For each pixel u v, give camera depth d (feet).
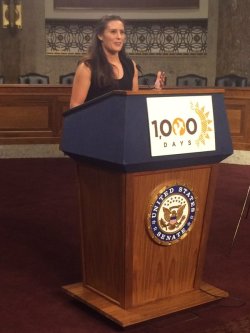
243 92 24.41
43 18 34.91
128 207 8.04
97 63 9.32
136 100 7.59
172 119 7.91
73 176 21.67
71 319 9.17
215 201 17.66
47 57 35.35
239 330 8.74
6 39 34.81
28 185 19.90
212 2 33.94
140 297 8.70
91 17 34.78
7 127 25.77
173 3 34.37
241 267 11.82
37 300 9.96
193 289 9.35
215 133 8.45
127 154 7.53
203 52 34.58
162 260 8.74
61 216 15.76
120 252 8.38
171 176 8.36
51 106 25.95
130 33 34.94
